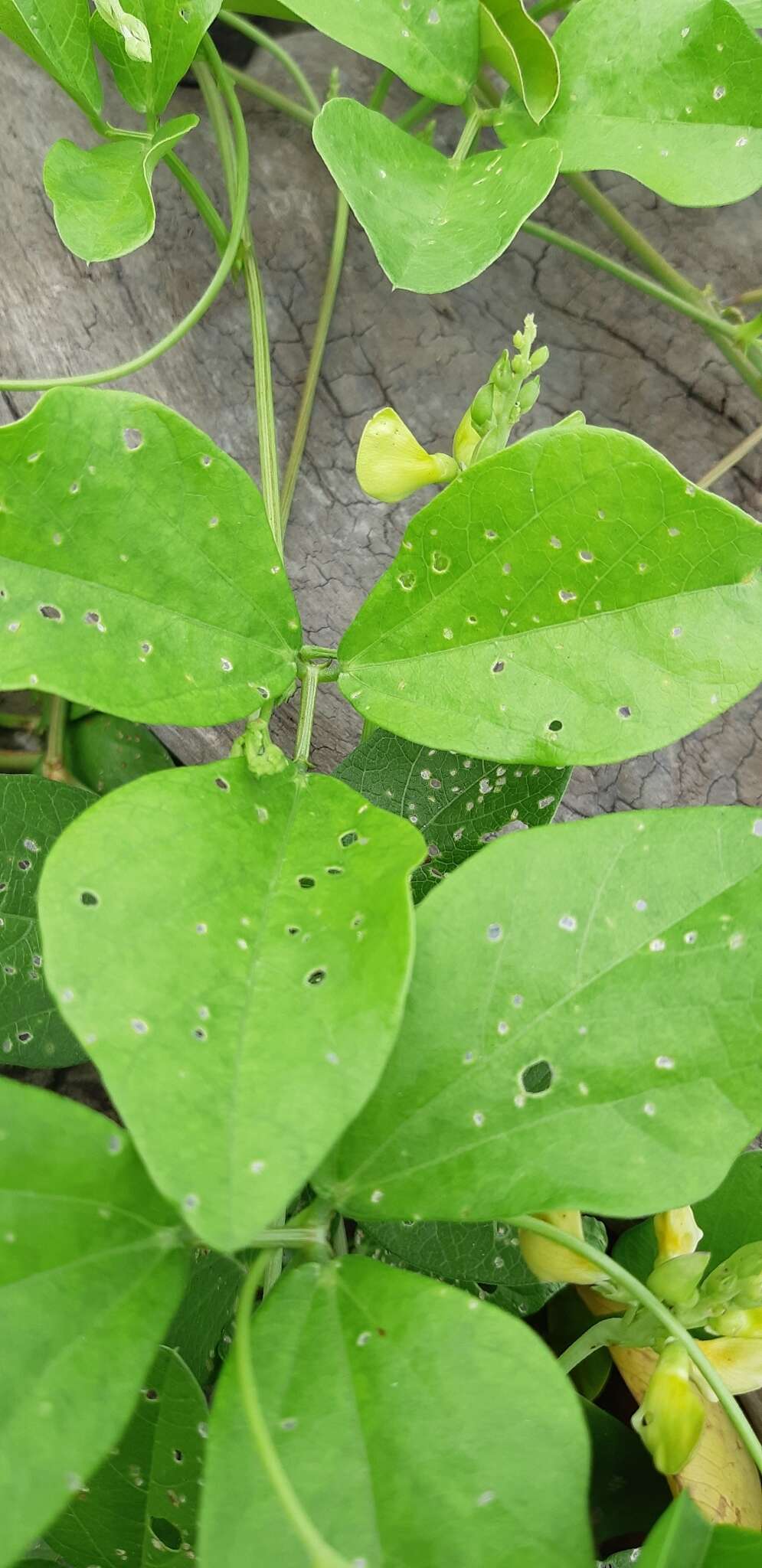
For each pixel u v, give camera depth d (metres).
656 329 0.30
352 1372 0.14
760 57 0.21
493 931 0.15
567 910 0.15
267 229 0.29
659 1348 0.19
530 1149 0.15
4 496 0.16
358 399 0.29
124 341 0.28
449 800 0.22
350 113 0.20
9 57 0.29
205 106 0.30
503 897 0.15
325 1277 0.15
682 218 0.30
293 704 0.28
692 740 0.29
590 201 0.28
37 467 0.16
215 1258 0.20
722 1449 0.22
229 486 0.17
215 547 0.17
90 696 0.16
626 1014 0.15
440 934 0.15
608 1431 0.22
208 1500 0.13
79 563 0.16
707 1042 0.15
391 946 0.13
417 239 0.20
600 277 0.30
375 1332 0.14
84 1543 0.19
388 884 0.15
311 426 0.29
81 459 0.16
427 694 0.18
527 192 0.20
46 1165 0.14
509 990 0.15
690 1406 0.17
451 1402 0.14
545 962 0.15
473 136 0.22
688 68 0.21
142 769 0.31
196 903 0.14
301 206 0.29
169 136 0.20
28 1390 0.13
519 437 0.29
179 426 0.16
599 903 0.15
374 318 0.29
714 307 0.29
